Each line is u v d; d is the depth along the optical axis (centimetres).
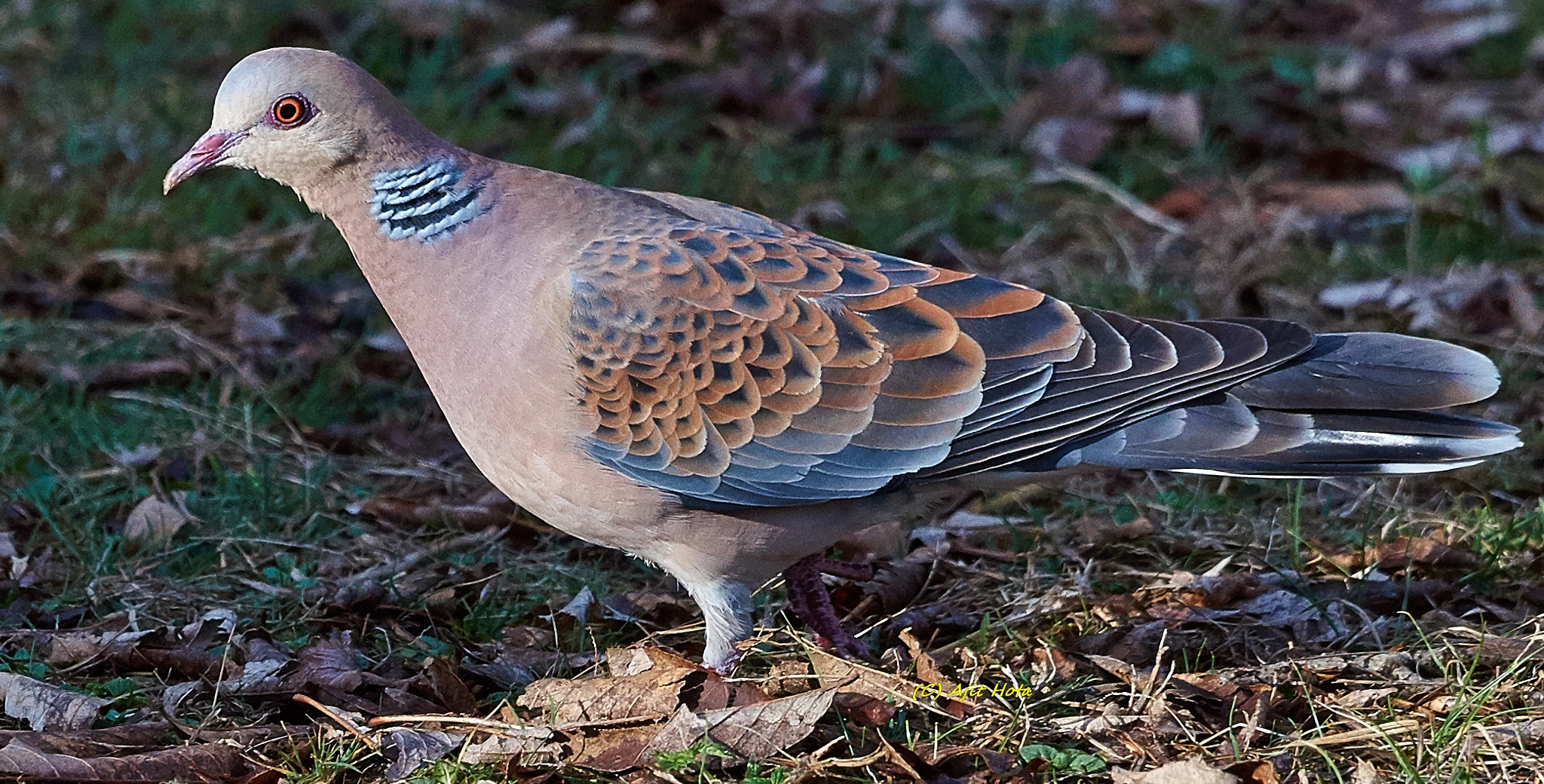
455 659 943
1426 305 1341
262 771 800
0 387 1226
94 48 1855
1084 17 1953
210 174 1578
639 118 1744
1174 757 802
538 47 1862
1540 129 1678
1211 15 1986
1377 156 1662
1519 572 1002
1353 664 873
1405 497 1123
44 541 1078
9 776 781
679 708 823
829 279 845
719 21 1945
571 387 834
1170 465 826
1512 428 812
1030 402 827
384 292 869
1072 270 1451
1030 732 819
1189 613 958
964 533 1105
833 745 808
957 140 1741
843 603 1028
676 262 842
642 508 855
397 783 791
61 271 1422
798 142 1738
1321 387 825
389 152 848
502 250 843
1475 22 1953
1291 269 1443
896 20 1941
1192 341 832
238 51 1844
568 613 986
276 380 1291
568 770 793
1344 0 2052
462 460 1221
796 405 830
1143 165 1667
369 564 1066
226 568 1054
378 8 1906
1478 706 805
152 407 1238
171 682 913
